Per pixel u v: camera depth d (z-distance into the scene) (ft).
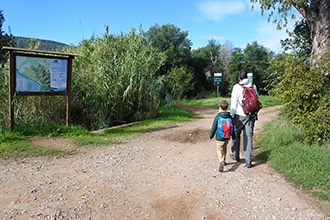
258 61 126.00
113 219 10.59
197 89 133.90
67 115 26.48
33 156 18.63
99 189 13.33
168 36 126.21
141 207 11.61
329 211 11.29
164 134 28.07
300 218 10.84
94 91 30.96
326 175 13.88
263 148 20.54
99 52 34.32
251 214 11.18
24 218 10.36
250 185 14.02
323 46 25.98
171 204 11.94
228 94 131.03
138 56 36.29
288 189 13.47
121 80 33.40
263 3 29.55
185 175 15.57
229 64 132.16
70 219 10.45
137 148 22.02
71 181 14.28
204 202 12.19
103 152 20.47
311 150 17.56
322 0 26.14
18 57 23.17
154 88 38.47
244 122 16.71
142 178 15.06
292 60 22.67
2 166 16.38
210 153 20.33
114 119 34.47
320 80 20.83
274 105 65.82
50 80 25.00
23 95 23.57
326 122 19.16
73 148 21.15
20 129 23.36
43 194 12.55
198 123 35.73
